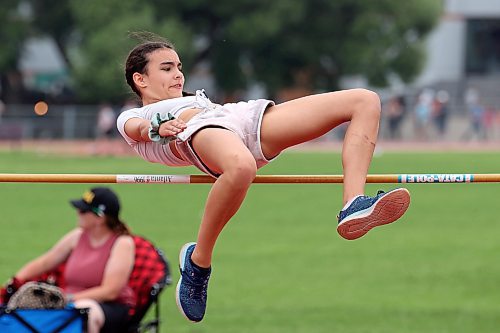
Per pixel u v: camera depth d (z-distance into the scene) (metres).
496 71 115.31
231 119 13.05
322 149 83.62
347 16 94.56
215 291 32.09
